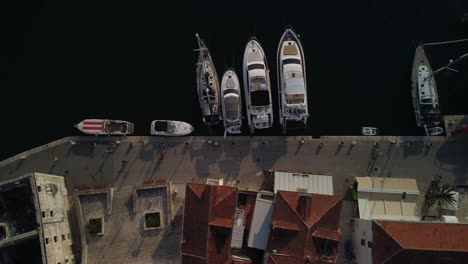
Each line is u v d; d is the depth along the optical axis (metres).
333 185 48.16
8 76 49.72
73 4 51.44
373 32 51.34
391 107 49.44
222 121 49.12
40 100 49.38
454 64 49.81
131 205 46.47
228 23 51.38
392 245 36.97
